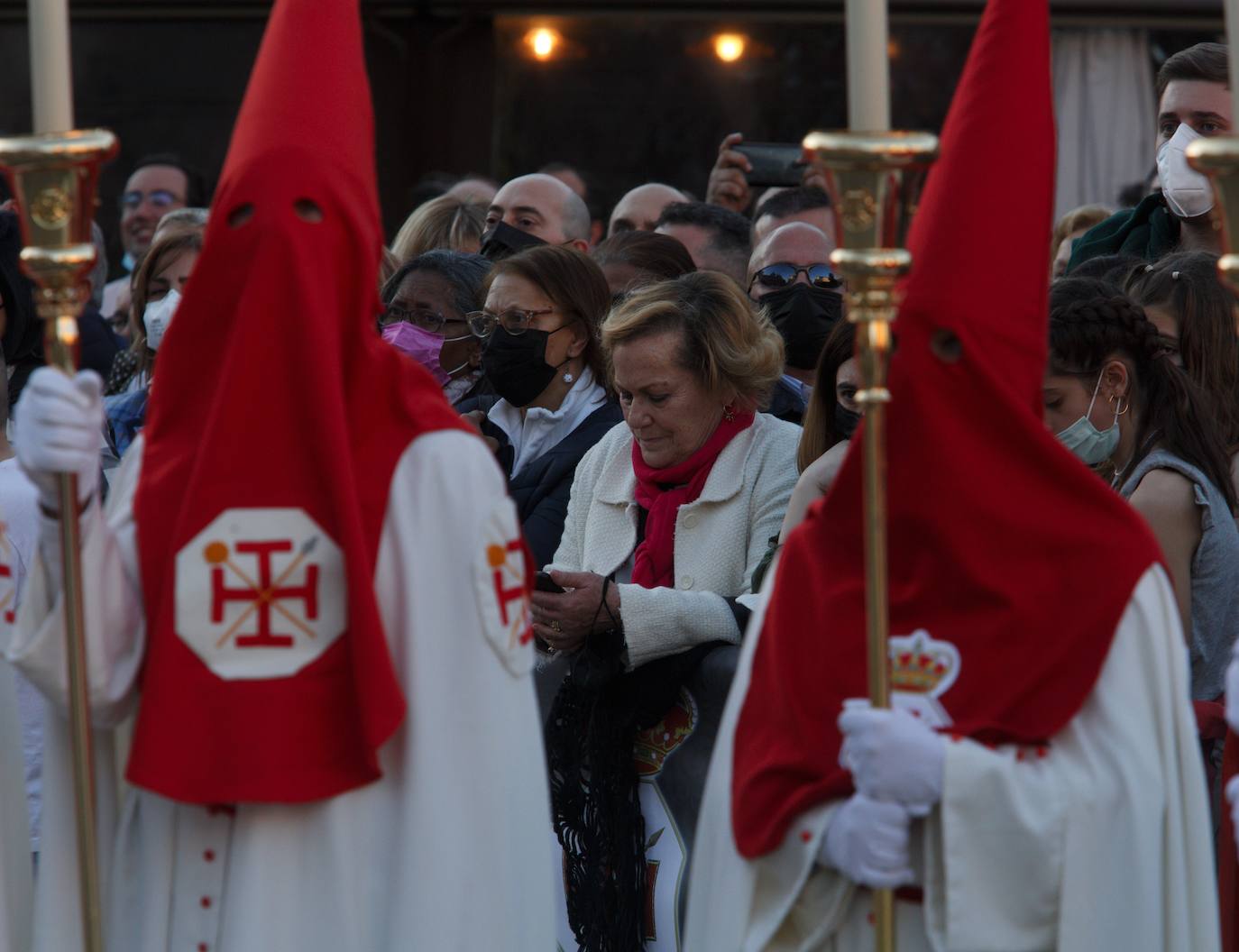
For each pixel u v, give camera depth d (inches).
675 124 825.5
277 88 295.1
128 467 313.3
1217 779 365.1
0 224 458.3
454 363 501.4
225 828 292.5
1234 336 398.9
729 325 398.0
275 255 280.4
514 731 294.7
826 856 278.5
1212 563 357.4
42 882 296.4
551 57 825.5
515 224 600.4
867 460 260.4
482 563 292.0
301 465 282.8
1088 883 271.3
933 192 280.5
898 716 265.9
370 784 287.4
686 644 377.1
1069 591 276.7
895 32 815.1
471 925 286.8
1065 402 363.6
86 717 272.7
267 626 282.2
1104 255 475.2
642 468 407.8
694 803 376.2
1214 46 501.4
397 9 823.1
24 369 471.5
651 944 381.4
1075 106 812.0
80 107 839.1
